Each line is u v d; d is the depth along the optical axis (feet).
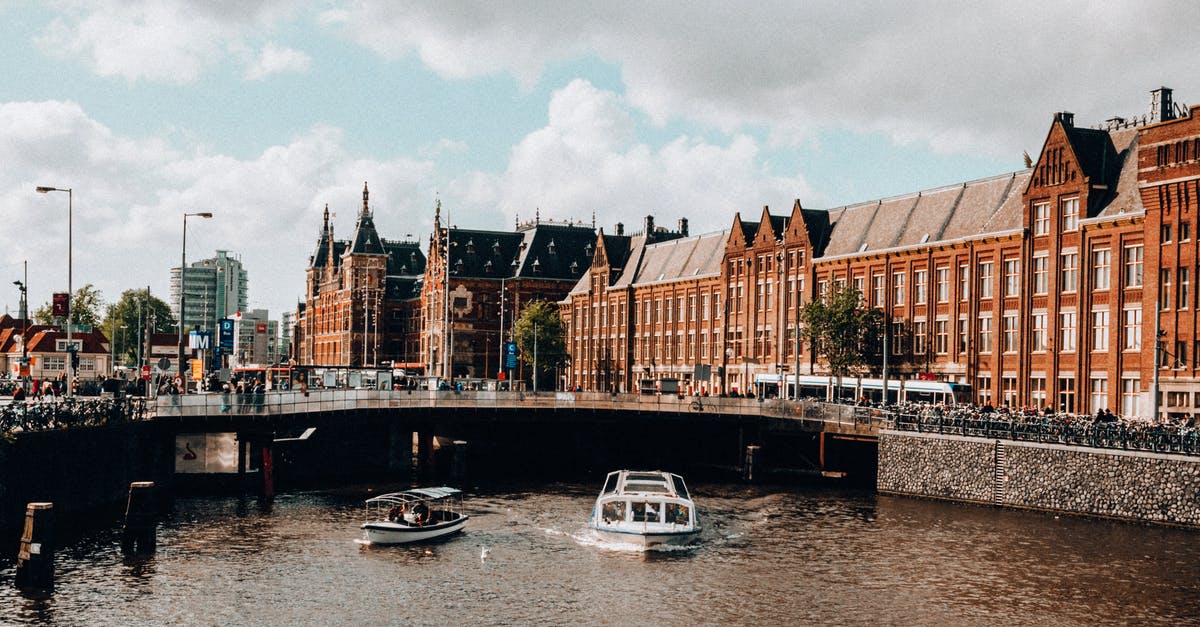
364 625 132.36
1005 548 175.22
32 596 139.23
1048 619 137.28
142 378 319.27
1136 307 254.68
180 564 159.74
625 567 163.32
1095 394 265.54
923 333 319.47
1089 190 269.85
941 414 236.43
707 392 415.64
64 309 248.11
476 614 137.90
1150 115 280.51
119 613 133.69
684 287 433.07
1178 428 194.70
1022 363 286.05
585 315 504.84
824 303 337.72
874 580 155.84
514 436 319.06
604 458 295.89
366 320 590.14
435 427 320.91
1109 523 194.59
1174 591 149.28
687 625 134.41
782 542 181.37
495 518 202.59
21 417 164.96
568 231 564.71
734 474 276.62
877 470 244.01
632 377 466.70
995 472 216.33
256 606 139.23
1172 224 240.53
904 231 333.21
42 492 166.81
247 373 480.64
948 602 144.87
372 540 176.65
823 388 344.08
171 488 223.51
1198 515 185.26
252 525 191.83
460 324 554.46
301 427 233.96
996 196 307.58
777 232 378.94
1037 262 284.82
